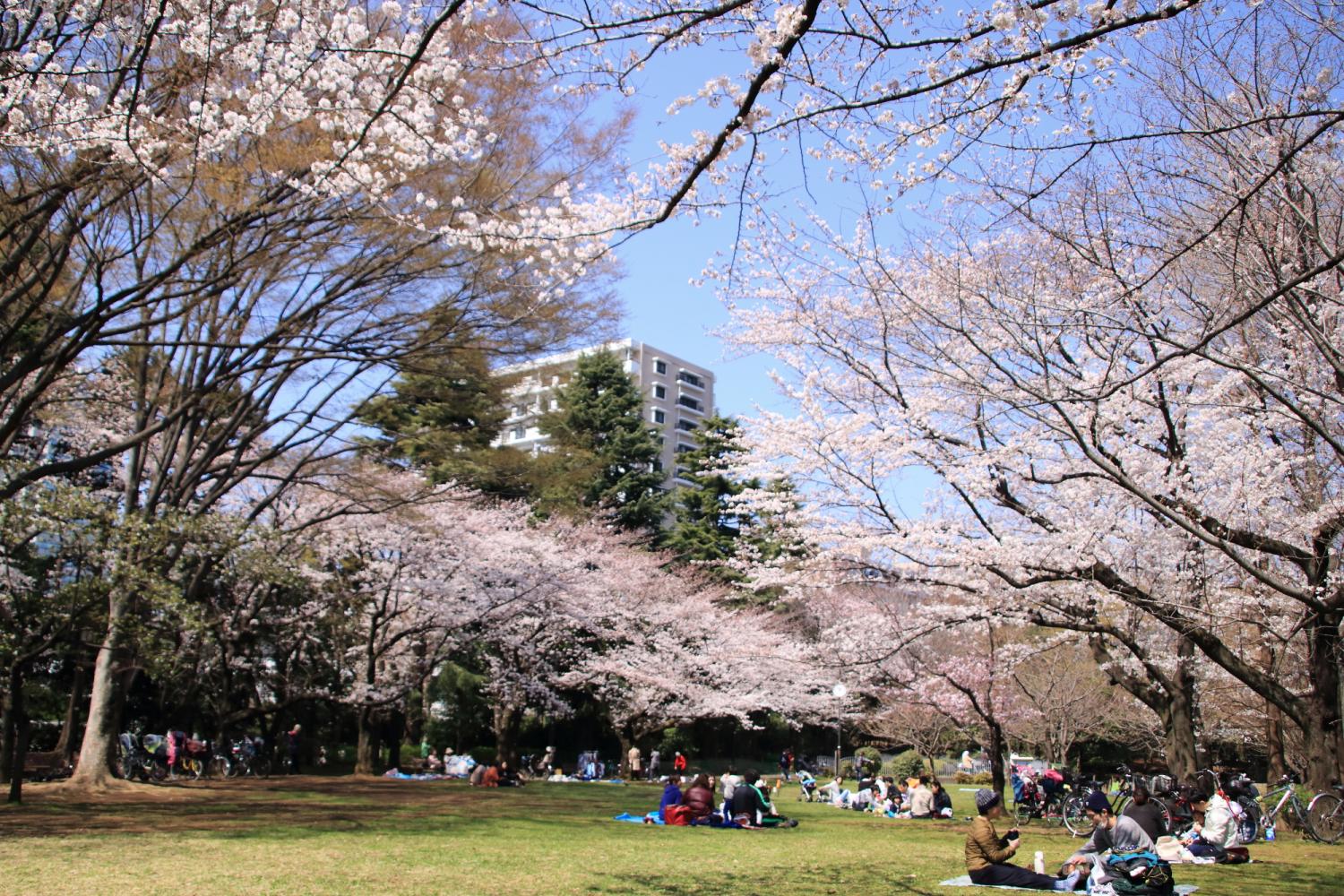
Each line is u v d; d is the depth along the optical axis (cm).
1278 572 979
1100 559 1000
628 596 2645
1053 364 828
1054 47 411
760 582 1297
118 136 703
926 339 908
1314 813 1186
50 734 1936
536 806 1453
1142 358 903
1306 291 605
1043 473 1015
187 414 1343
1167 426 990
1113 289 735
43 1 650
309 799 1395
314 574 1927
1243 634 1228
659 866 831
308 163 884
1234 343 835
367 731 2038
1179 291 762
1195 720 1559
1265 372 604
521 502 2480
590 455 2275
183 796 1367
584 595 2392
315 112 867
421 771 2211
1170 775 1289
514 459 1738
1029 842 1182
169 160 821
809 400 1165
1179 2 424
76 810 1134
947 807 1569
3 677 1234
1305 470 918
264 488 2003
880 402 1184
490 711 2648
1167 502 895
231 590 1850
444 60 674
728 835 1162
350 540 2005
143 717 2006
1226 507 927
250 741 1980
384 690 1956
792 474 1181
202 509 1349
